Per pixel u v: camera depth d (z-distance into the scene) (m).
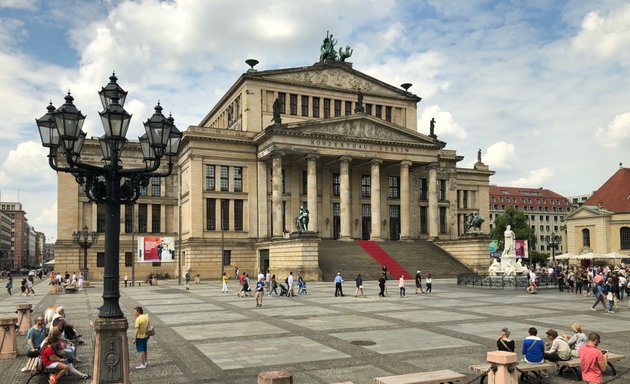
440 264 84.38
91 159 93.06
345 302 44.44
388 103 105.06
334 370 19.89
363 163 97.44
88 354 23.61
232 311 38.53
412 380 15.55
